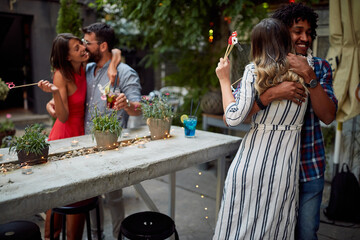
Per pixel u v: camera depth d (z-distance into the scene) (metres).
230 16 3.25
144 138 2.05
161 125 2.00
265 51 1.43
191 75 4.38
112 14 5.24
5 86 3.48
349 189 2.81
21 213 1.17
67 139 2.01
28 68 7.02
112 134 1.76
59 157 1.67
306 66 1.41
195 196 3.41
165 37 4.16
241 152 1.58
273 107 1.48
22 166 1.51
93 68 2.43
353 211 2.80
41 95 6.65
